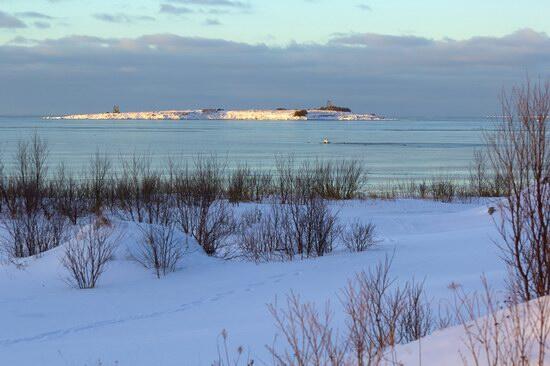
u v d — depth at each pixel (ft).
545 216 26.22
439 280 38.14
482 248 49.83
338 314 31.68
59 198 92.73
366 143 407.03
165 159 250.57
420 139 477.77
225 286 44.73
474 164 227.40
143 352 28.37
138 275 49.32
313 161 244.01
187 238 57.77
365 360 19.10
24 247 67.00
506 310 19.16
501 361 15.65
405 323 26.16
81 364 27.14
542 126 25.96
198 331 31.73
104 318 36.96
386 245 60.64
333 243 67.05
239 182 114.73
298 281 44.19
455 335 18.12
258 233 68.23
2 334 33.55
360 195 120.37
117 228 54.24
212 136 508.53
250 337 29.43
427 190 135.85
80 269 49.21
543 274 25.58
